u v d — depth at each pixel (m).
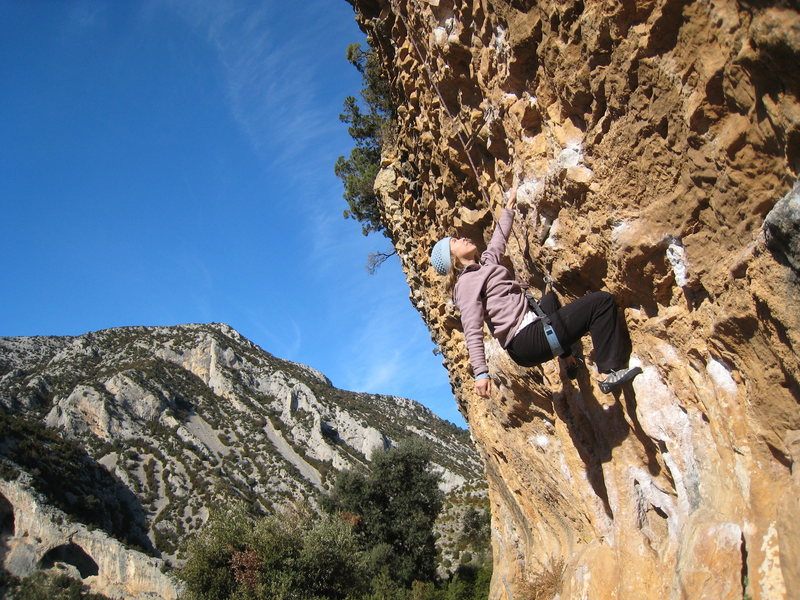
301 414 106.00
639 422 4.62
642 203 3.94
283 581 20.45
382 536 35.22
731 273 3.20
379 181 11.77
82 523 66.44
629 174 3.96
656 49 3.40
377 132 17.23
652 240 3.91
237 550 21.23
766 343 3.13
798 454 3.01
